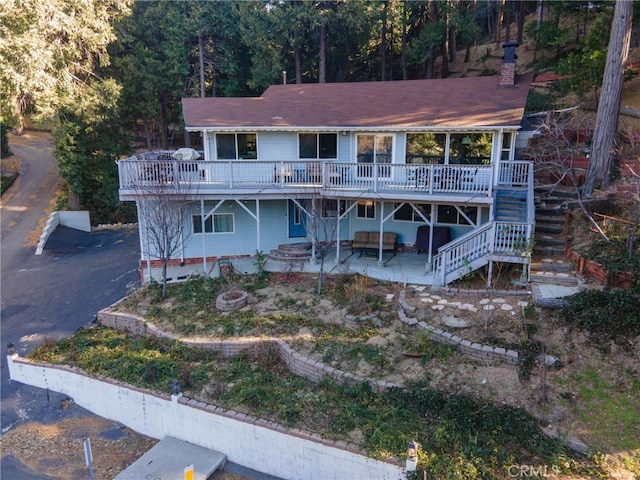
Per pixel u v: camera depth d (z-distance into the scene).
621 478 7.08
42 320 14.88
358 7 27.98
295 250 17.39
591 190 15.56
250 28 29.00
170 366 11.20
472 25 31.09
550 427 8.05
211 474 8.96
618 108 15.20
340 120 16.77
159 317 13.65
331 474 8.24
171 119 35.03
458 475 7.20
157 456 9.35
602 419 8.07
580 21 27.06
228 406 9.48
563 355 9.45
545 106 23.88
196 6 29.02
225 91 31.97
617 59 14.90
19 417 11.04
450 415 8.51
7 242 22.67
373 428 8.42
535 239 13.82
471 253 12.88
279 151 17.22
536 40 31.86
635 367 8.79
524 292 11.84
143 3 30.59
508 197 14.77
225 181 15.65
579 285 11.36
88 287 17.39
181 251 17.44
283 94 20.23
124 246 22.70
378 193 14.95
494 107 15.87
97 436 10.44
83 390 11.34
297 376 10.60
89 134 26.31
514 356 9.57
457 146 15.95
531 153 17.31
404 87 18.98
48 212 26.42
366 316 12.24
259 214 17.73
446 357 10.17
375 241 17.27
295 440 8.46
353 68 35.84
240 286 15.12
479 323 10.97
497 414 8.31
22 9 20.16
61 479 9.10
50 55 21.58
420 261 16.08
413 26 34.72
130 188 14.97
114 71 29.27
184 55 29.83
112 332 13.68
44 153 36.59
